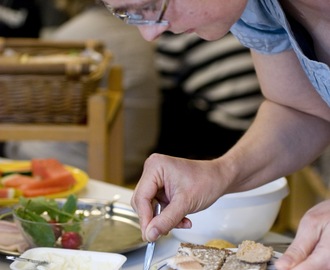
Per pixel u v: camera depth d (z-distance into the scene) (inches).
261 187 63.0
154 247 54.9
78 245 57.9
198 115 132.0
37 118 92.0
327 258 42.4
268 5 49.8
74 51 106.1
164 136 133.3
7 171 77.7
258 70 57.6
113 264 52.6
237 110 128.8
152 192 50.1
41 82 90.2
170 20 44.0
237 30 53.7
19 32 138.4
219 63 129.6
